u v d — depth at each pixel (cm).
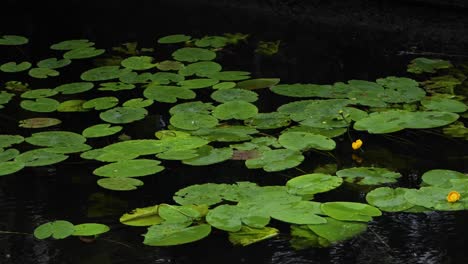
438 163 276
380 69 357
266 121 303
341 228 233
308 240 231
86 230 233
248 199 246
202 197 249
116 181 256
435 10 392
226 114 308
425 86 334
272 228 235
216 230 238
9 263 224
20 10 454
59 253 229
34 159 275
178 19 429
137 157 285
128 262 223
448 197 242
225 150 279
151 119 316
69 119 317
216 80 344
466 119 310
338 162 279
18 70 365
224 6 441
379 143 293
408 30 397
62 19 438
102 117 309
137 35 410
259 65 365
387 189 253
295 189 252
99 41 405
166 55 381
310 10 420
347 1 411
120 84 343
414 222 240
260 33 405
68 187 267
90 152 280
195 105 319
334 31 404
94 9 451
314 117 304
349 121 299
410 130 303
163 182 269
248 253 225
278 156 273
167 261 223
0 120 318
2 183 271
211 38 396
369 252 225
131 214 244
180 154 275
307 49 383
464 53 373
